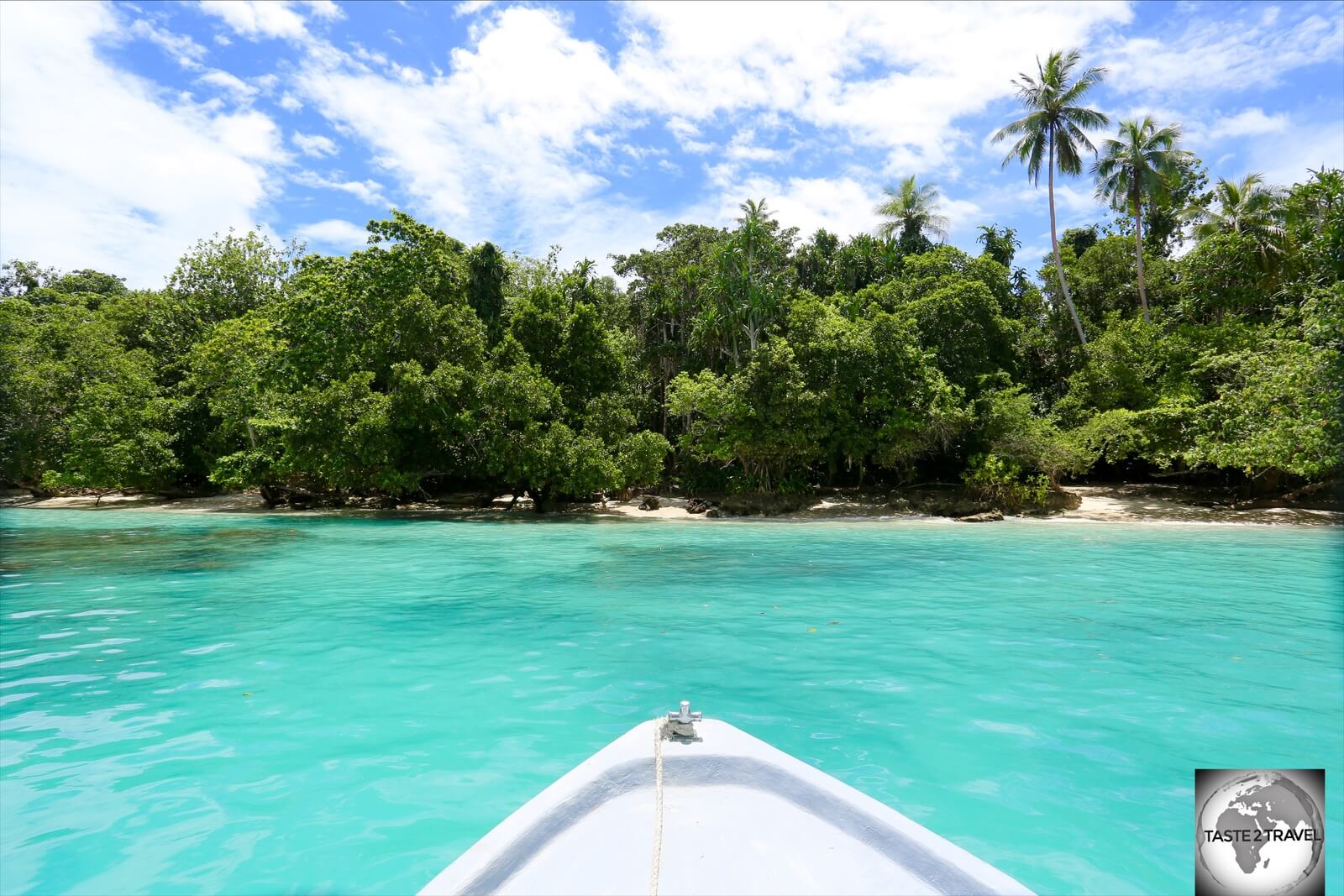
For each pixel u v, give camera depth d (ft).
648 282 135.03
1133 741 17.31
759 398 95.40
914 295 119.75
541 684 21.80
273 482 102.99
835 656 24.98
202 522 80.33
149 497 118.01
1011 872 11.84
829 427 96.73
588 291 120.16
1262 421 73.77
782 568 46.65
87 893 11.35
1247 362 82.94
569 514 94.99
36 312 134.62
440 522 81.87
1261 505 88.63
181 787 15.05
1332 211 68.44
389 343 95.14
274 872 11.91
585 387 105.29
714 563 49.01
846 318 109.81
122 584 40.24
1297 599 35.81
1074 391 108.58
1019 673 22.88
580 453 89.30
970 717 18.92
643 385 123.65
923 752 16.69
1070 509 92.68
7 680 22.27
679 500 107.55
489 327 108.99
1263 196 102.27
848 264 136.77
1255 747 17.03
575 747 17.02
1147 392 99.60
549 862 8.89
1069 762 16.12
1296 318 89.30
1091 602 34.96
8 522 79.87
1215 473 101.40
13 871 11.93
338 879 11.71
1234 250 99.71
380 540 62.90
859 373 98.48
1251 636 27.89
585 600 35.24
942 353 108.58
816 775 10.55
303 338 100.53
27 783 15.24
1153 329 105.81
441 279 102.99
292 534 67.67
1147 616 31.65
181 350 126.82
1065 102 118.73
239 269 132.87
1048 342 121.49
